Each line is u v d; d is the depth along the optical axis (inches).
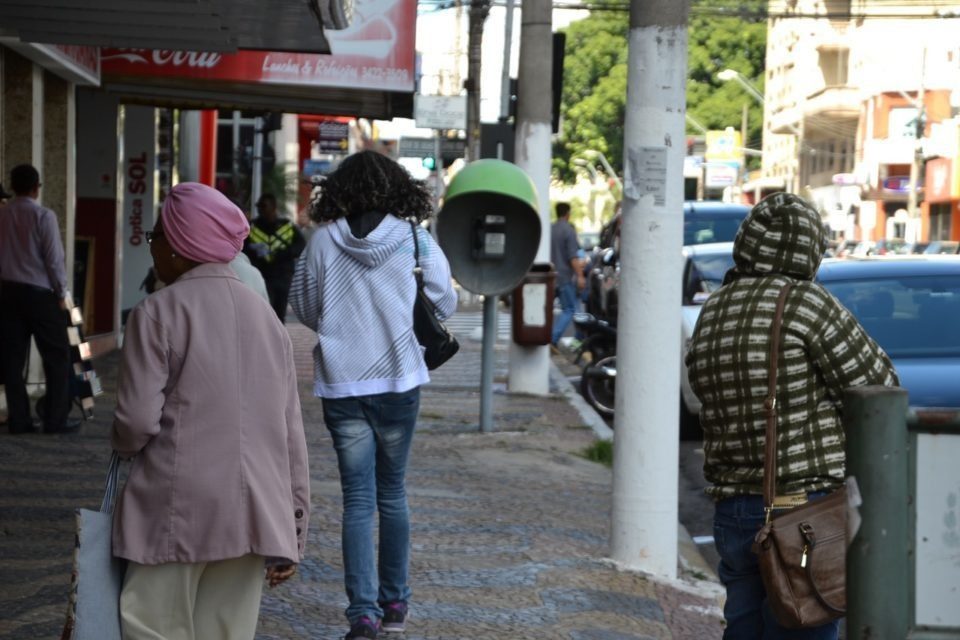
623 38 5821.9
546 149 1153.4
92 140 1390.3
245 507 308.0
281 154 3198.8
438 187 2514.8
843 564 325.1
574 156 5871.1
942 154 3983.8
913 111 4448.8
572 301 1632.6
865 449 232.8
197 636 316.5
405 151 2508.6
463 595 518.0
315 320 454.9
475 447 882.1
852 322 336.8
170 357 307.0
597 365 1136.2
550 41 1153.4
